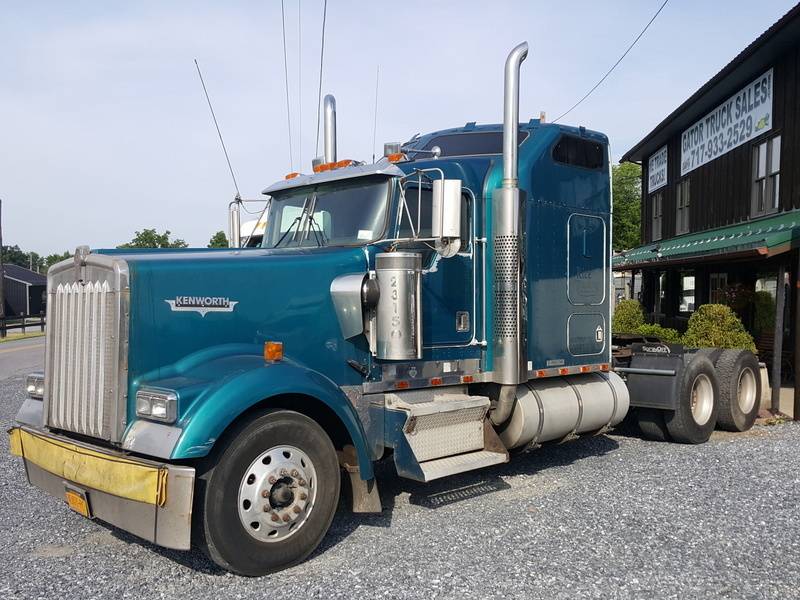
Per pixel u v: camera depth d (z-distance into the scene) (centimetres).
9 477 678
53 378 488
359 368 532
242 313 479
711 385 835
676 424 803
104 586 422
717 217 1733
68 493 455
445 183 501
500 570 437
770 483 629
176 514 395
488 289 612
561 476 670
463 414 569
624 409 757
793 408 1006
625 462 726
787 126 1384
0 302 3145
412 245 565
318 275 516
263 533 436
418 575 430
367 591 409
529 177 645
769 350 1356
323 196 605
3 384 1387
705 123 1816
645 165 2392
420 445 541
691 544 480
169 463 412
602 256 728
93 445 448
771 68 1448
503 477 671
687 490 609
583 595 402
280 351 470
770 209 1464
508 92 594
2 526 535
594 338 718
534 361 649
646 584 417
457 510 568
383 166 562
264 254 513
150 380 439
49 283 496
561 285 678
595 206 719
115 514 425
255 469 433
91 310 453
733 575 430
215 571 446
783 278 1016
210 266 470
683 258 1411
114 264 436
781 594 404
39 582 428
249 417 437
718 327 1222
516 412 640
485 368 613
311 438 459
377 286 517
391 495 616
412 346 516
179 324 452
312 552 473
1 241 3195
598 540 488
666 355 852
